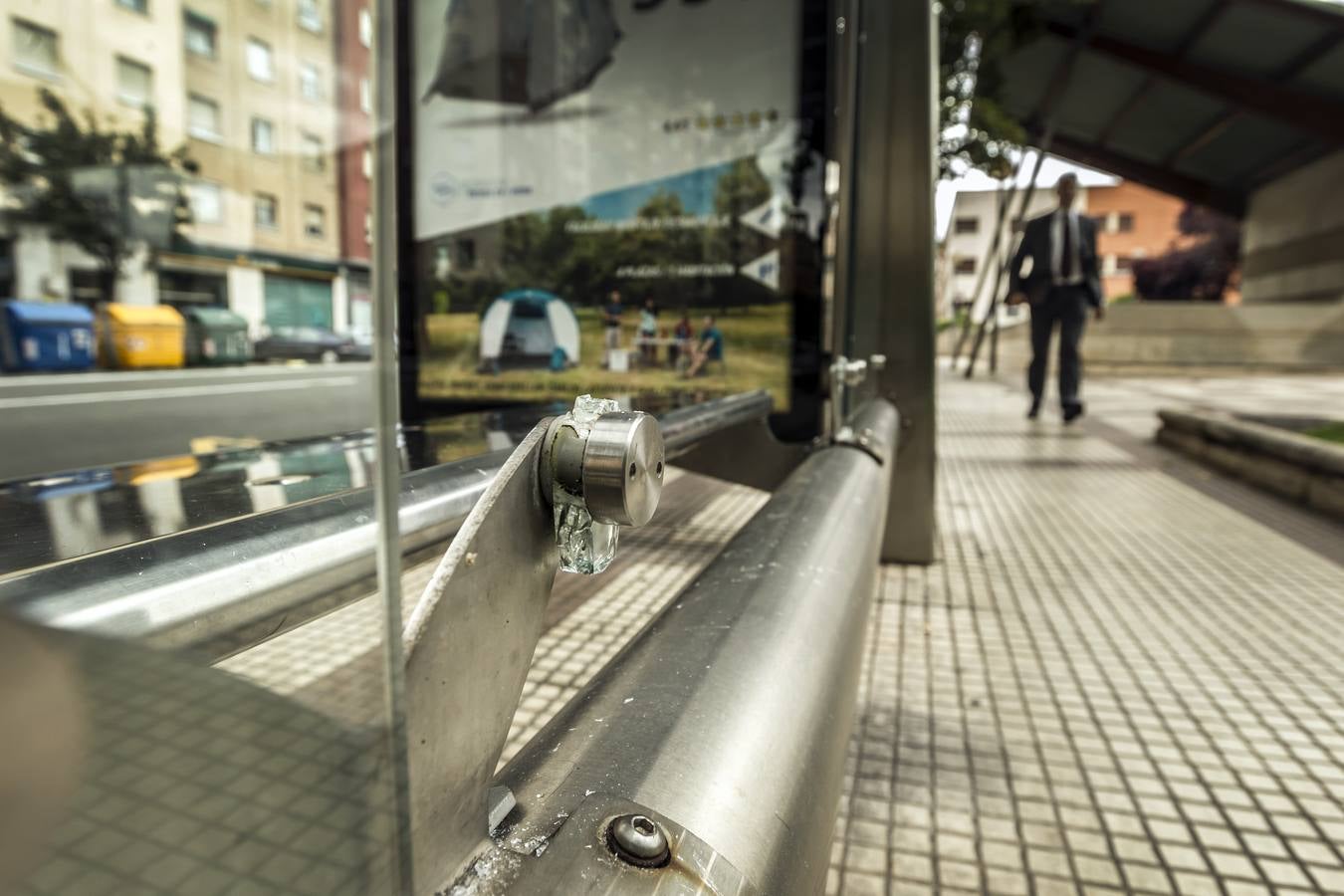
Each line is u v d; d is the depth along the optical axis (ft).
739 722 1.64
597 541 1.37
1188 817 4.83
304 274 61.31
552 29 9.67
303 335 62.49
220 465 2.47
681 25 9.51
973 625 7.77
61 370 52.34
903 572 9.45
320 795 0.74
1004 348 69.92
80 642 0.54
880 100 9.22
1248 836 4.67
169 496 1.90
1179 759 5.46
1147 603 8.41
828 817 1.79
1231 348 56.34
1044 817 4.81
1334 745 5.65
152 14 49.47
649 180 9.77
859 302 9.42
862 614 2.73
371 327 0.75
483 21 9.73
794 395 9.66
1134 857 4.48
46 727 0.50
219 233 58.44
